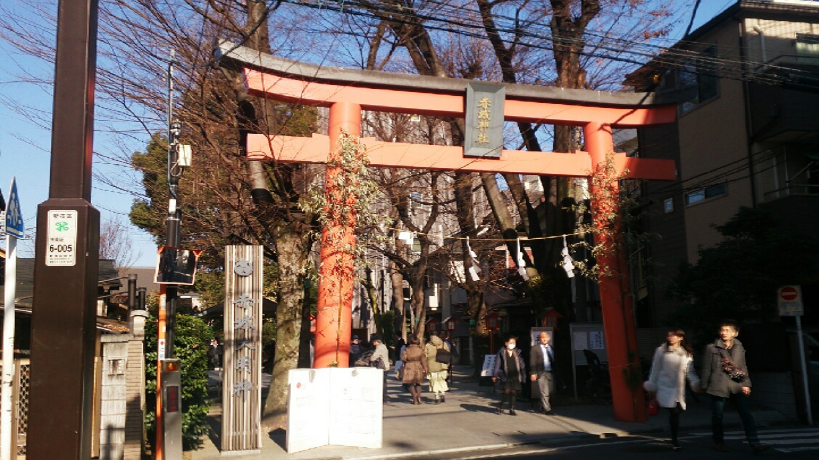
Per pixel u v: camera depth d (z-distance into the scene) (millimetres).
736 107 20016
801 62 19750
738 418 13539
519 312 29641
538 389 15531
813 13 19922
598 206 14031
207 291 29469
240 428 10836
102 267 15531
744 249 14523
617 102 14297
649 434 12172
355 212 12570
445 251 29250
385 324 39969
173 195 11203
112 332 10641
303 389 11016
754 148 19344
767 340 14172
